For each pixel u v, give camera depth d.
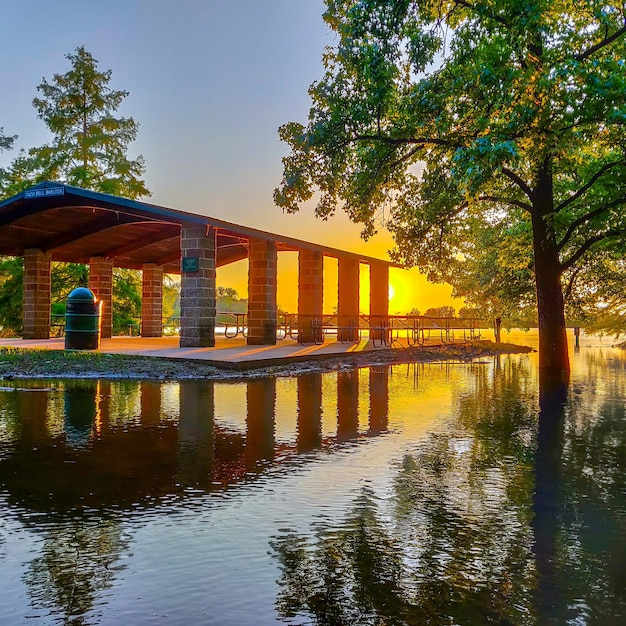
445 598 2.76
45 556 3.20
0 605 2.65
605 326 29.17
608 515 3.97
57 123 36.47
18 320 31.77
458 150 11.07
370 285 29.08
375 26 13.09
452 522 3.81
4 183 34.47
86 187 33.59
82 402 8.69
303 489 4.51
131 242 23.50
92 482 4.62
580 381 13.73
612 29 13.47
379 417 8.02
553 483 4.79
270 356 15.42
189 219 17.00
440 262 20.36
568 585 2.91
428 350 23.95
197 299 17.45
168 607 2.65
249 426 7.07
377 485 4.65
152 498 4.24
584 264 21.19
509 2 11.14
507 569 3.09
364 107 14.66
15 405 8.34
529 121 11.31
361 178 16.61
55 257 24.14
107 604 2.67
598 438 6.71
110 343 21.02
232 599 2.72
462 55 13.41
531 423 7.72
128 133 38.06
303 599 2.73
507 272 24.03
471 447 6.16
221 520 3.78
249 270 21.22
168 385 10.91
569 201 15.89
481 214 22.23
